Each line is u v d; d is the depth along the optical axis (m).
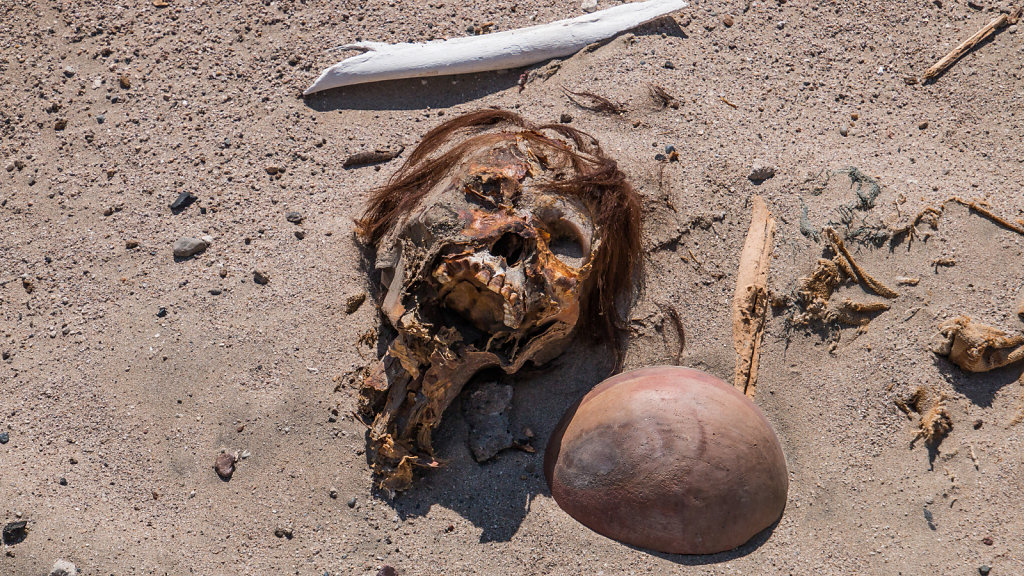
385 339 1.52
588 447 1.44
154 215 1.60
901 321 1.53
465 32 1.72
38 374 1.52
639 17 1.72
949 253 1.56
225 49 1.71
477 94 1.69
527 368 1.51
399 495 1.47
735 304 1.54
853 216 1.57
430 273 1.45
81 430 1.49
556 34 1.71
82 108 1.67
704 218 1.57
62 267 1.57
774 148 1.62
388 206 1.55
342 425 1.49
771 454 1.45
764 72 1.70
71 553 1.44
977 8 1.77
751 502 1.43
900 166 1.63
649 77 1.68
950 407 1.50
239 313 1.54
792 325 1.53
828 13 1.76
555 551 1.43
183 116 1.66
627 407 1.44
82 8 1.74
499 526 1.45
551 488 1.46
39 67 1.70
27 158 1.64
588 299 1.51
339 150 1.64
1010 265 1.55
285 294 1.54
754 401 1.50
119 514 1.46
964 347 1.50
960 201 1.59
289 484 1.47
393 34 1.72
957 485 1.46
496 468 1.48
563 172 1.51
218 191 1.61
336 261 1.56
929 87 1.71
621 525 1.43
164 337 1.53
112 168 1.63
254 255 1.57
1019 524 1.45
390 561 1.44
